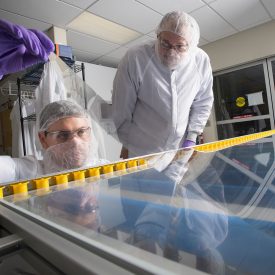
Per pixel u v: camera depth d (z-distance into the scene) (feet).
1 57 2.77
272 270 0.60
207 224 0.89
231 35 11.39
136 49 4.39
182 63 4.26
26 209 1.09
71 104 2.91
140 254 0.65
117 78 4.43
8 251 0.84
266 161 2.33
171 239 0.77
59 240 0.77
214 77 12.53
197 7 8.53
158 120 4.58
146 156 2.62
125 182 1.63
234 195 1.29
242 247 0.72
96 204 1.16
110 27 9.45
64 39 9.17
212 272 0.59
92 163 2.81
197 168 2.06
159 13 8.64
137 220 0.94
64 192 1.41
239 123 12.00
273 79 10.90
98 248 0.68
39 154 3.26
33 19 8.29
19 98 6.57
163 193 1.34
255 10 9.15
